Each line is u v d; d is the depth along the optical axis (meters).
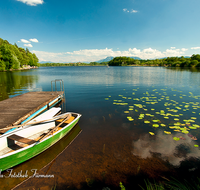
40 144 4.06
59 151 4.37
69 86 17.31
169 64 100.25
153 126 5.95
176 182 3.16
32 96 9.68
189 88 15.21
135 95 11.93
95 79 25.20
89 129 5.77
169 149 4.38
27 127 4.72
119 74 37.56
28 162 3.90
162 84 18.42
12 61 46.94
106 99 10.66
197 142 4.76
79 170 3.54
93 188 3.01
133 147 4.48
